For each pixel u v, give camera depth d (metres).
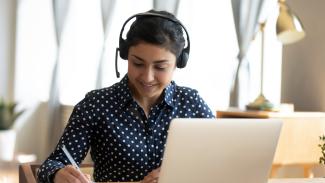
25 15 4.54
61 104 4.36
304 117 2.87
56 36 4.27
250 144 1.12
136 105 1.51
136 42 1.35
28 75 4.59
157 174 1.31
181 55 1.50
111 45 4.37
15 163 4.45
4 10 4.50
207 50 4.43
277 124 1.13
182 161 1.08
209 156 1.10
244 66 4.02
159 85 1.41
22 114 4.59
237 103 4.01
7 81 4.57
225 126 1.09
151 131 1.52
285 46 3.46
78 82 4.50
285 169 3.29
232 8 4.05
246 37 4.00
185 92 1.62
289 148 2.85
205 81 4.43
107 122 1.50
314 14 3.17
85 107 1.50
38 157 4.61
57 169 1.29
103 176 1.55
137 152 1.51
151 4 4.44
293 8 3.37
